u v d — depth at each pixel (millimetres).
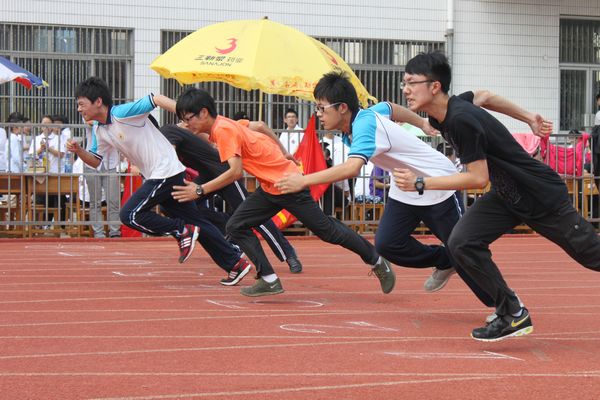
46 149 15945
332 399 5004
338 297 9211
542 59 23688
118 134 9812
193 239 9758
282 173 8555
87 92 9695
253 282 10367
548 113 23797
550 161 17625
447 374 5648
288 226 16797
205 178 11234
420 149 7562
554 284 10648
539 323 7734
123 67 21547
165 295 9172
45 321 7512
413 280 10828
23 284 10016
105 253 13867
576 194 17688
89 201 16250
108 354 6156
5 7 20969
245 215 8625
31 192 16141
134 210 9805
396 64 23016
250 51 13922
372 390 5211
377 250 8086
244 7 21938
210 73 13773
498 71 23438
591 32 24188
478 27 23281
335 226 8453
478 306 8648
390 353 6289
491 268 6449
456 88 23203
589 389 5293
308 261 13039
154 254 13742
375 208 17219
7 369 5676
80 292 9367
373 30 22797
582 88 24234
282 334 6969
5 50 21031
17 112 20250
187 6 21688
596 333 7230
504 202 6434
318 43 15000
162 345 6492
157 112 21594
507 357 6203
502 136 6215
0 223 15836
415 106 6348
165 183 9836
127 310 8148
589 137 17812
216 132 8609
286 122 17500
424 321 7719
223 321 7559
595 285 10586
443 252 8094
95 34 21391
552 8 23656
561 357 6227
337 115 7496
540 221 6395
